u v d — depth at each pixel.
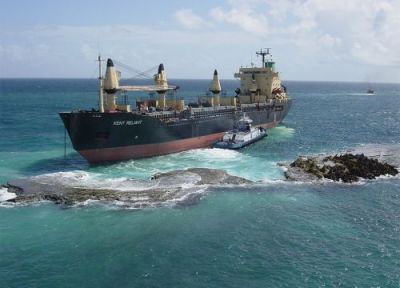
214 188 52.56
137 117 65.12
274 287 31.95
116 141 64.62
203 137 81.12
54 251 36.97
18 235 39.66
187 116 77.50
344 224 43.50
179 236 39.97
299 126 117.75
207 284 32.34
